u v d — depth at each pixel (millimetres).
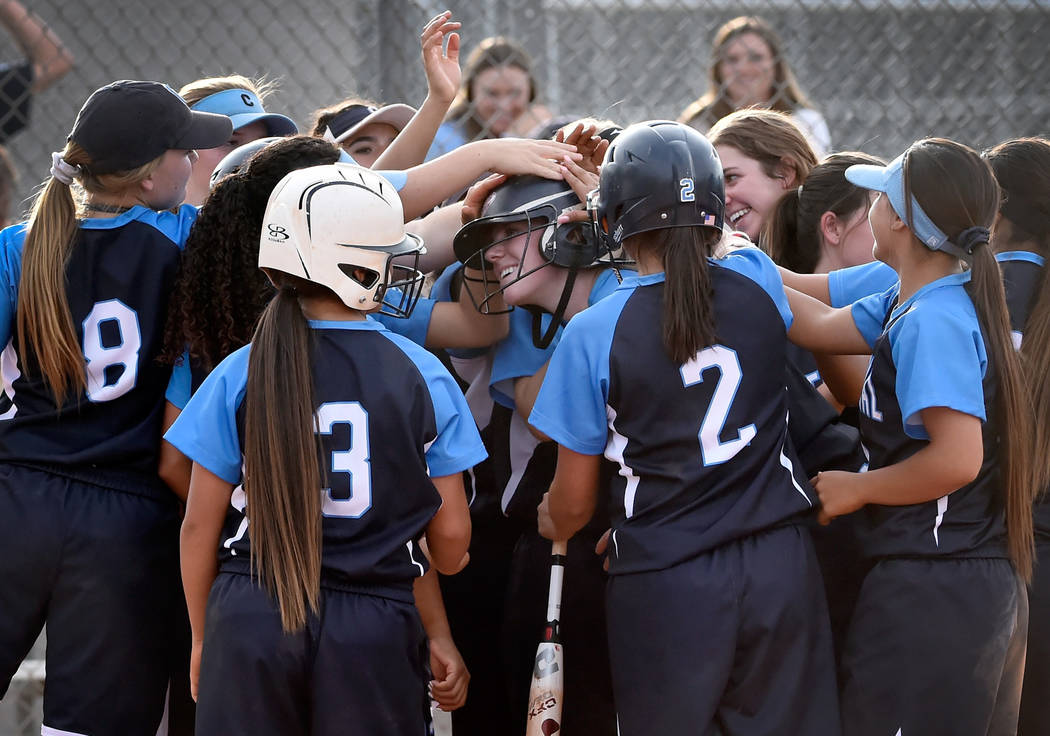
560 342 8883
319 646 8016
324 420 8188
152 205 9852
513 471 10492
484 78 16922
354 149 13680
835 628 9875
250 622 8023
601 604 10000
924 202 8719
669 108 23156
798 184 12484
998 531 8859
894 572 8836
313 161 9375
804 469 9875
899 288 9328
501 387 10375
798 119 17344
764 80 17156
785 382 9383
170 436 8414
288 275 8508
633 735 8477
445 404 8680
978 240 8719
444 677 9992
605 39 22688
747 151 12359
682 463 8500
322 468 8141
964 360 8516
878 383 9016
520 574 10383
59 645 9258
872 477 8844
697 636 8289
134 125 9461
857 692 8789
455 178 10031
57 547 9211
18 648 9336
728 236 9703
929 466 8500
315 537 8031
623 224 8773
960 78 19688
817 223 11258
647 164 8656
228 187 9328
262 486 8062
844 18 19969
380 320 10180
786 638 8422
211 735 7984
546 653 9469
